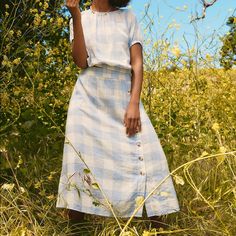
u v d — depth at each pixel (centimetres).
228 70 483
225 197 305
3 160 335
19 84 415
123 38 291
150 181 284
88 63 289
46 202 336
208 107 470
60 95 422
